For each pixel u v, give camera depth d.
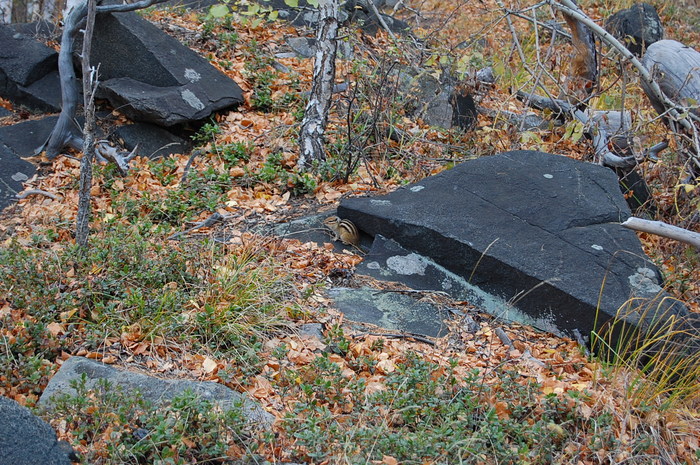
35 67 9.15
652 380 4.99
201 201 7.41
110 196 7.68
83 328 5.20
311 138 8.09
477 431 4.36
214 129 8.72
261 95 9.52
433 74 9.38
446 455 4.05
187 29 10.80
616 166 8.20
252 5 7.18
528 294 5.80
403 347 5.34
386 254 6.50
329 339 5.24
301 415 4.39
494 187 6.80
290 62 10.70
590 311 5.46
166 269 5.73
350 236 6.69
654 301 5.46
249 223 7.11
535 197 6.62
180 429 4.04
